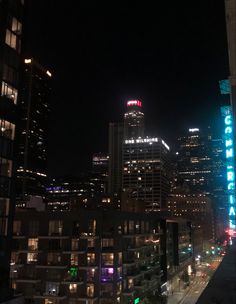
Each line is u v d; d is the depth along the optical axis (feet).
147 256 368.07
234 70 69.31
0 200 173.78
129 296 302.86
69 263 284.00
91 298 271.49
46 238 291.38
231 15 65.82
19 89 194.08
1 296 157.28
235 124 73.26
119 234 296.71
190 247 597.52
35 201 402.72
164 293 412.36
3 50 182.09
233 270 53.47
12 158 183.32
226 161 131.64
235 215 114.52
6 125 181.27
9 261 174.50
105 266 285.64
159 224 425.28
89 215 292.20
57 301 276.41
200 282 558.15
